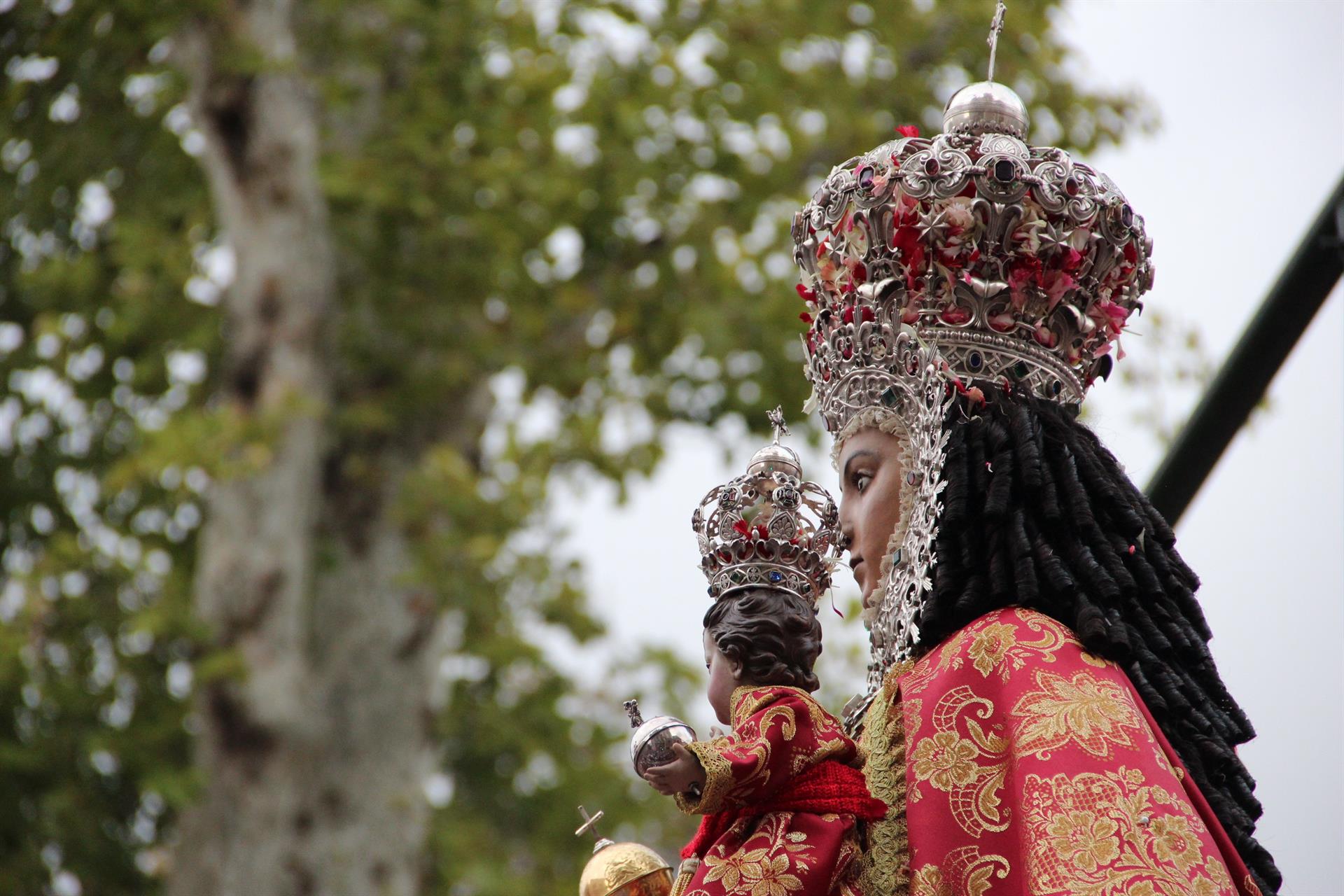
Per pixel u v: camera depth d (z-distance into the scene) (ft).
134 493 83.35
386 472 82.84
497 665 83.41
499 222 79.61
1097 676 15.46
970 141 18.62
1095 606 15.93
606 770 86.69
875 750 16.66
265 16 77.97
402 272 80.79
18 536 84.12
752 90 80.89
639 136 80.28
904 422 17.69
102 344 81.87
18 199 81.97
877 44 83.66
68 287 78.54
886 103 84.58
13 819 72.54
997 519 16.55
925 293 18.25
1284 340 22.44
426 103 80.23
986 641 15.89
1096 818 14.47
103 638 74.59
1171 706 16.30
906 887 15.72
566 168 80.59
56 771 72.74
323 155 78.79
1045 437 17.25
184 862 75.66
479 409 86.48
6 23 78.13
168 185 82.33
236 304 79.10
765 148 84.84
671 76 81.41
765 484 17.30
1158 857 14.23
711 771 15.48
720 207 84.07
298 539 78.13
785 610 16.76
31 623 71.97
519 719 86.74
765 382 84.12
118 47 76.33
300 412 73.36
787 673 16.58
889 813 16.17
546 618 82.02
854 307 18.54
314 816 78.02
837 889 15.90
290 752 76.95
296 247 79.56
